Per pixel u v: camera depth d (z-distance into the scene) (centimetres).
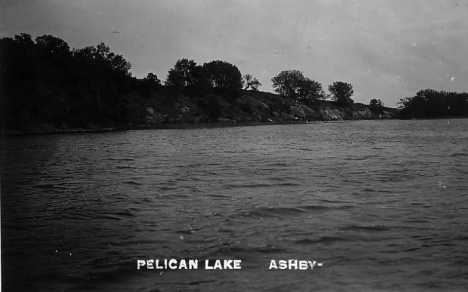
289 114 10269
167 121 7438
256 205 1321
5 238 1001
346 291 729
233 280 774
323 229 1052
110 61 6694
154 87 7962
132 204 1362
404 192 1538
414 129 6419
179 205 1341
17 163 2511
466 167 2261
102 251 911
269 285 752
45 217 1194
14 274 796
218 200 1412
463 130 5988
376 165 2352
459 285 745
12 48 5444
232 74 9719
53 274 802
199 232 1041
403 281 755
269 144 3897
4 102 5316
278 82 11394
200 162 2520
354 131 6128
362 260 852
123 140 4347
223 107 9056
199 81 9181
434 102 8981
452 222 1114
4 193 1565
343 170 2144
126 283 769
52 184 1772
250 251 908
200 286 751
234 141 4272
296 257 862
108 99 6631
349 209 1270
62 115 5866
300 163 2456
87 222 1145
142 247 935
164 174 2025
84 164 2453
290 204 1331
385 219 1145
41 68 5672
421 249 909
